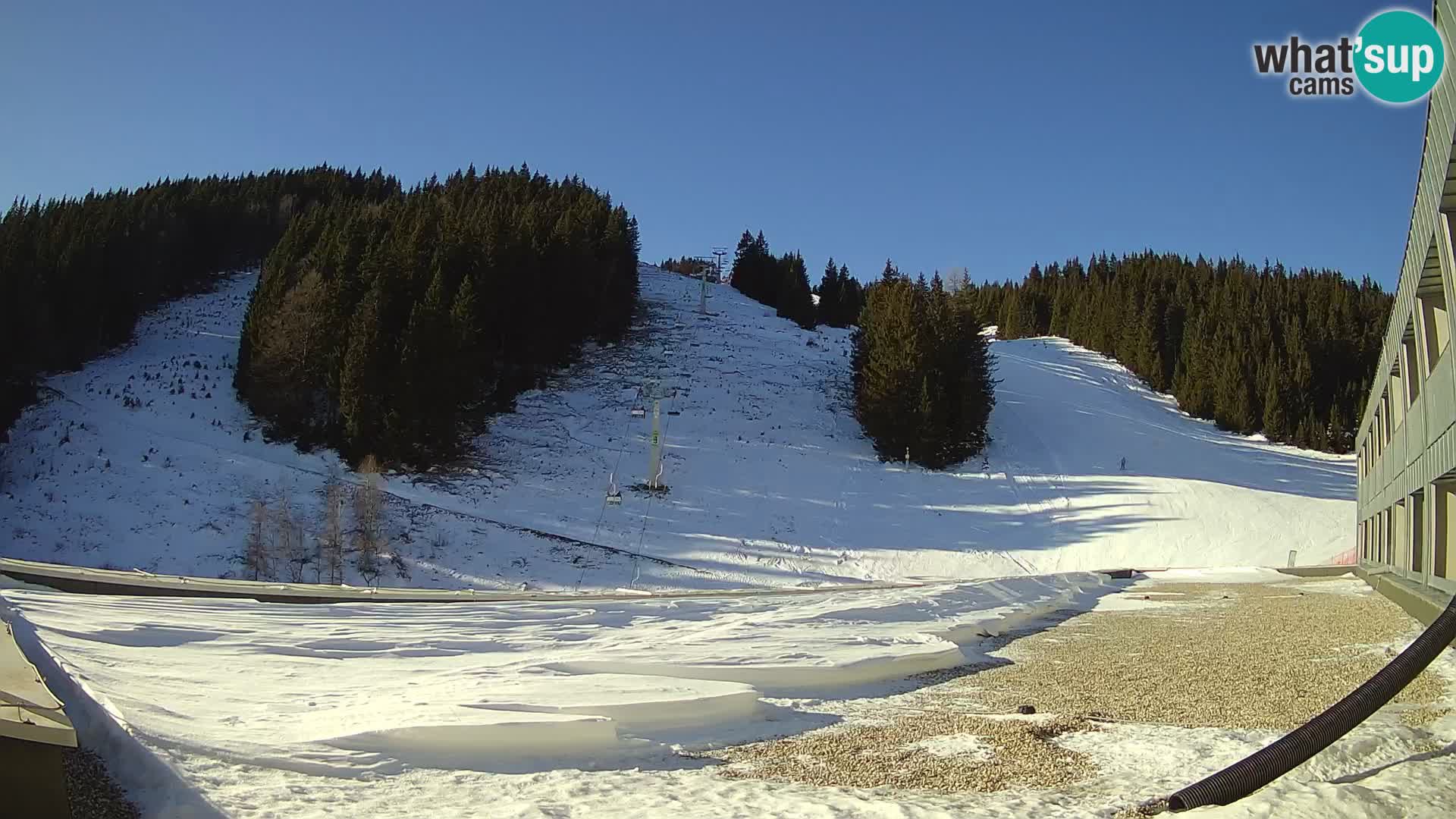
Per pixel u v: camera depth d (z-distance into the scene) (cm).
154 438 4741
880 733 1008
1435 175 1480
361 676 1164
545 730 869
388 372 4772
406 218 7094
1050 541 4591
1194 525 4725
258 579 3500
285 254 6731
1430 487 1905
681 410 5900
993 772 838
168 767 684
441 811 670
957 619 1998
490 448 5150
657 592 3294
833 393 6475
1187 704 1155
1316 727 749
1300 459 6372
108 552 3597
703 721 1026
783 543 4338
